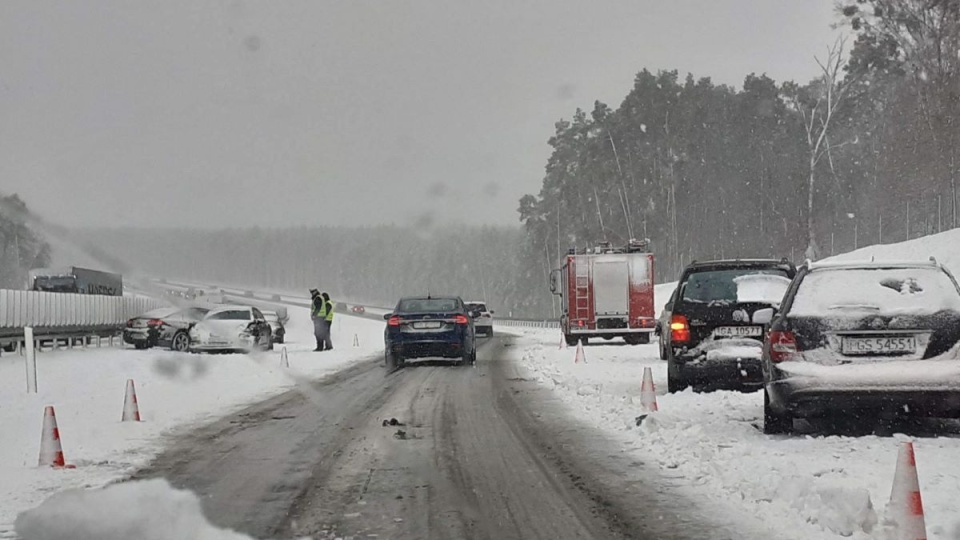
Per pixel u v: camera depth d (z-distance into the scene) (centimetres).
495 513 712
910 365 888
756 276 1347
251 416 1329
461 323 2225
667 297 4794
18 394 1633
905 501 562
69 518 702
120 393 1650
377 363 2455
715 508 708
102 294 3662
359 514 714
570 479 833
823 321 916
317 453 996
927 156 5203
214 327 2961
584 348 3036
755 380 1309
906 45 5147
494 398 1521
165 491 802
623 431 1113
